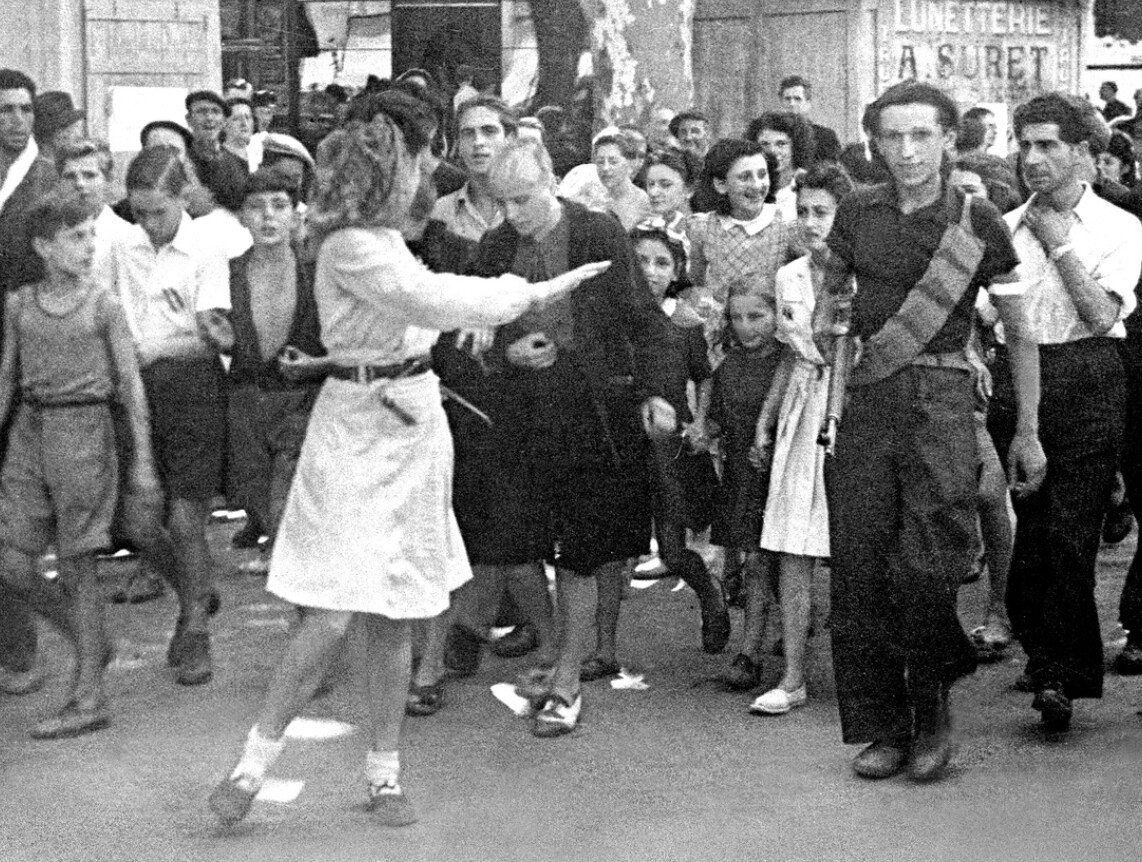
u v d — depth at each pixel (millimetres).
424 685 8016
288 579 6516
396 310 6340
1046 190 7832
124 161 15391
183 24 17250
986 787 7039
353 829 6594
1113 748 7512
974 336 8336
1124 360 8281
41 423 7648
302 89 23578
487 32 22781
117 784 7078
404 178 6355
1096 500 7781
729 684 8422
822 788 7035
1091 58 29750
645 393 7789
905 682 7207
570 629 7781
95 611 7762
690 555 8953
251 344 8555
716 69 21000
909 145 6906
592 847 6402
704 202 10594
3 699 8227
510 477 7816
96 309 7602
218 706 8117
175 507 8398
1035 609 7754
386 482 6488
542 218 7734
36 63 16750
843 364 7207
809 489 7945
